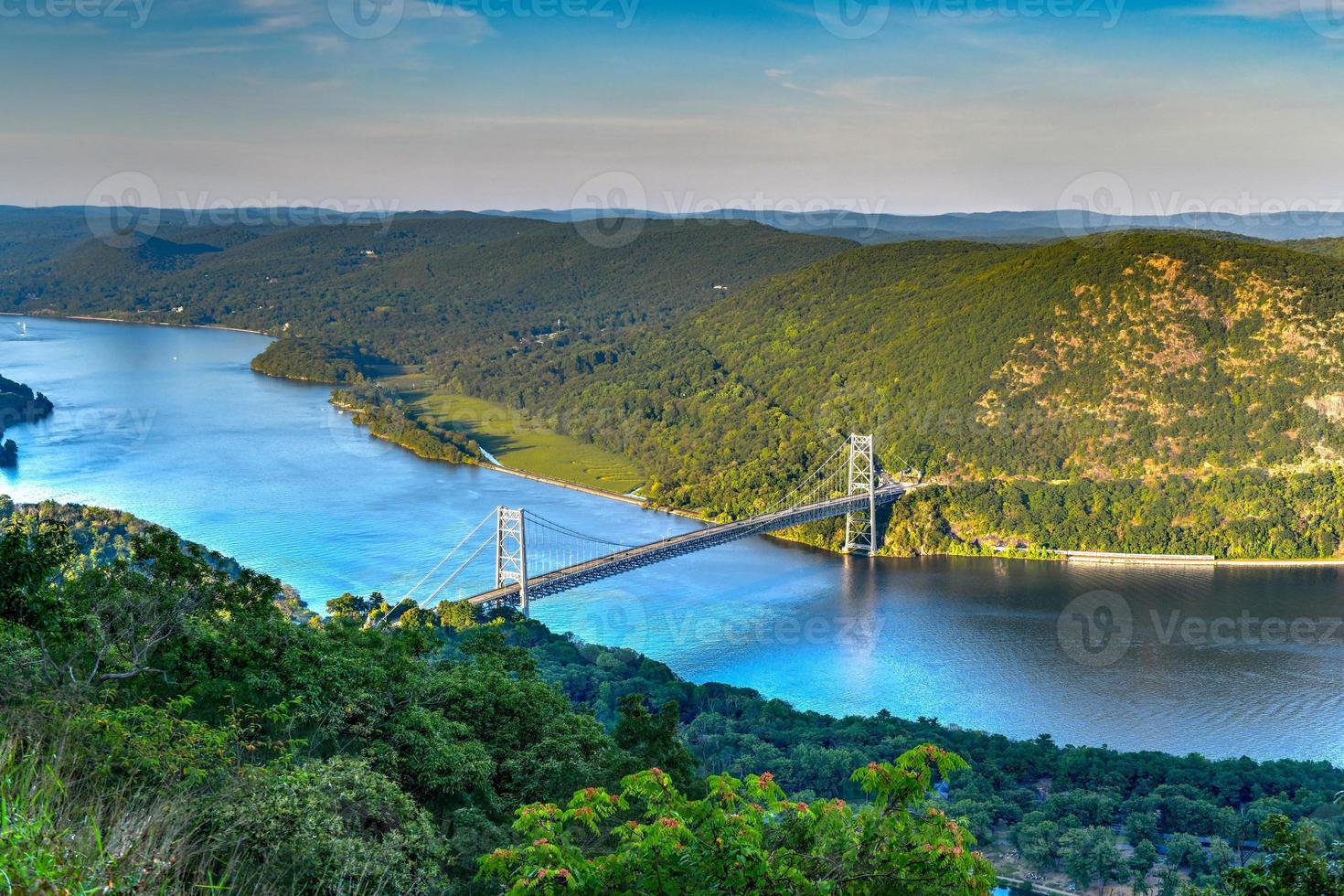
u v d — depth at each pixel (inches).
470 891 612.1
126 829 336.8
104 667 724.7
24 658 600.1
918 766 438.6
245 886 408.2
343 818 545.3
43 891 270.2
